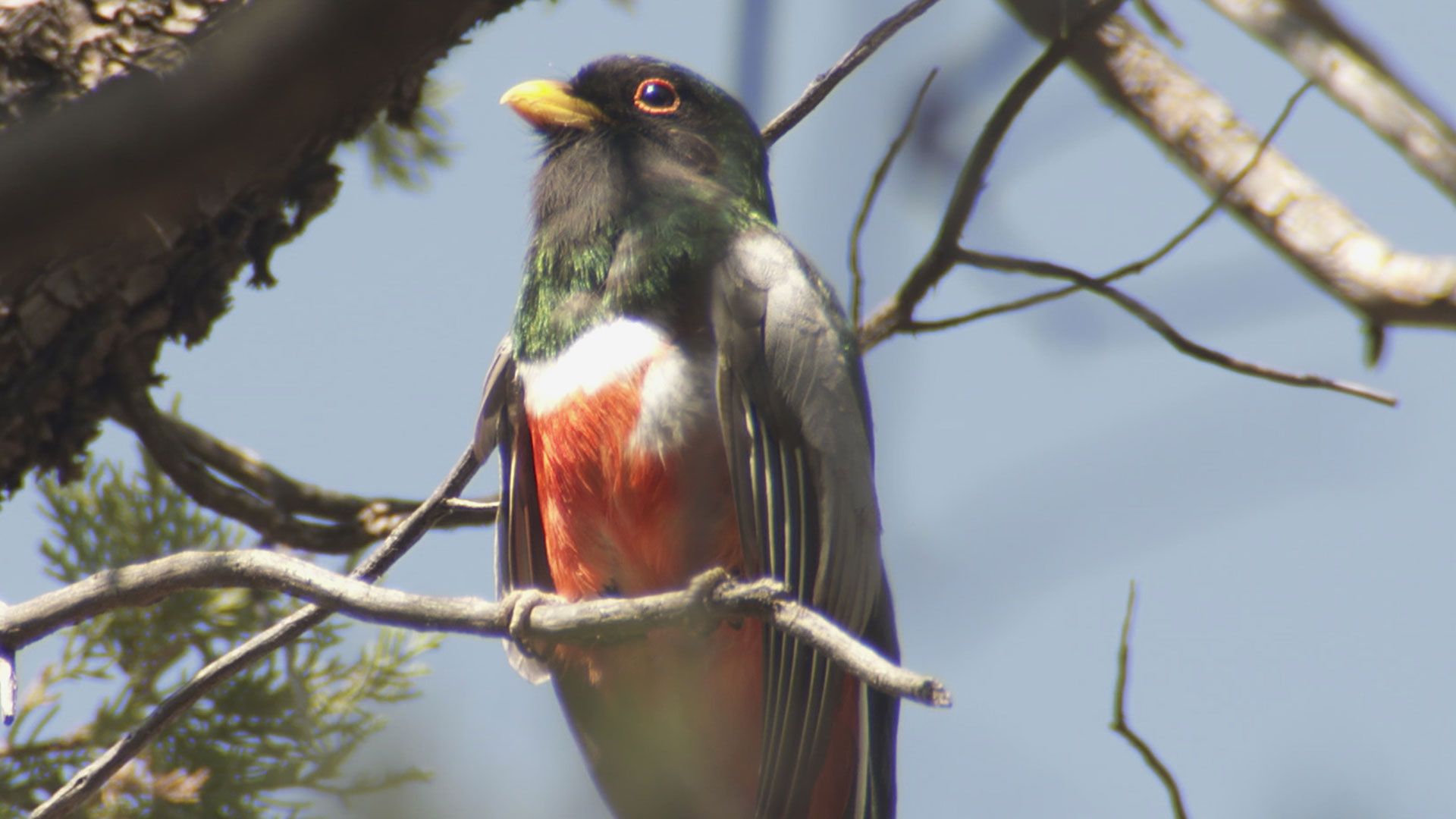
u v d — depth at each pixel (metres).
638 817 7.77
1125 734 5.19
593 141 8.58
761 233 7.83
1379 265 8.16
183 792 7.84
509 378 8.05
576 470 7.36
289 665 7.55
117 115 1.40
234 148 1.44
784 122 6.57
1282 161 8.84
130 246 6.79
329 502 8.43
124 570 5.70
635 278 7.57
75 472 7.38
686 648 7.13
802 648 6.89
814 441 7.16
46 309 6.80
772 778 6.88
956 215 6.96
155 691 8.20
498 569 7.86
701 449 7.23
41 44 6.54
